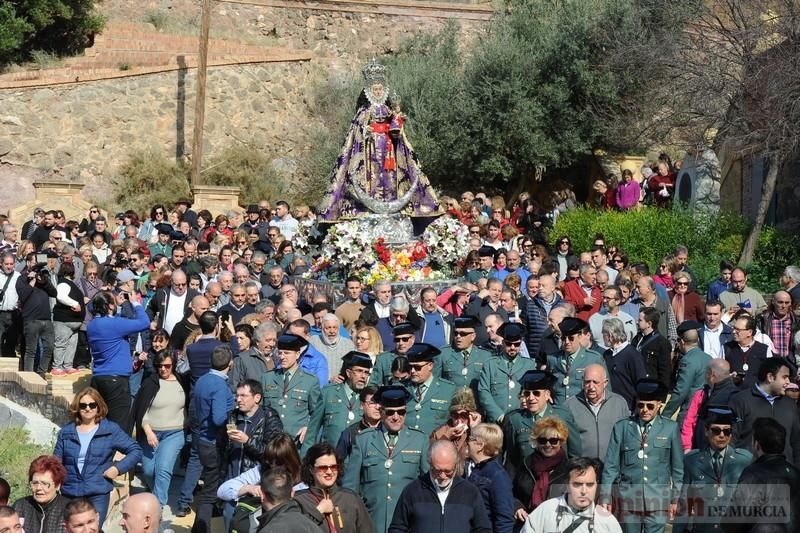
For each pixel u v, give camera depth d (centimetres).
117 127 2783
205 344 1207
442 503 782
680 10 2423
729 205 2430
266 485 730
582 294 1516
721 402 1000
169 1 3198
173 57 2847
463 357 1106
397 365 999
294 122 3009
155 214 2209
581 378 1051
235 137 2919
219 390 1042
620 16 2666
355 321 1341
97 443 978
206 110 2883
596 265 1634
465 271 1686
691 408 1048
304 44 3180
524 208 2434
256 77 2947
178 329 1314
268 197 2819
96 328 1229
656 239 2108
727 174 2430
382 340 1305
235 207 2661
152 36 3000
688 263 2045
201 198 2650
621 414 943
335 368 1198
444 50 3025
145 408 1162
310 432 1007
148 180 2742
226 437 1007
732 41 2192
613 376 1140
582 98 2777
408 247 1662
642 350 1211
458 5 3195
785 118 2006
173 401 1167
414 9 3184
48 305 1602
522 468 895
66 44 3020
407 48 3097
